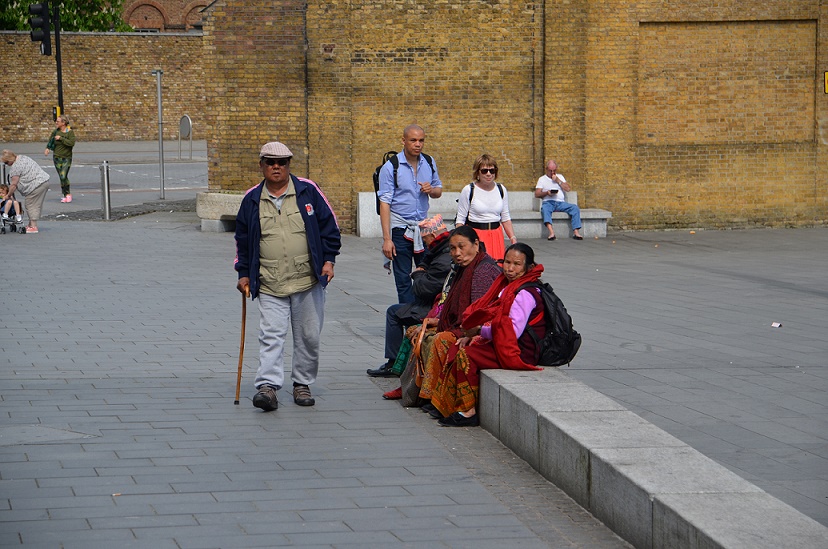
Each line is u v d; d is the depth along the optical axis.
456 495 6.61
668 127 22.59
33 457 7.27
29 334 11.70
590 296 14.75
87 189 31.42
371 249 19.80
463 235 8.78
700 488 5.60
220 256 18.25
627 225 22.64
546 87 21.83
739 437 7.84
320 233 8.77
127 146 49.88
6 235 20.77
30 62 50.50
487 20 21.61
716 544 4.86
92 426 8.09
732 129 22.78
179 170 38.56
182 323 12.51
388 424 8.30
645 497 5.58
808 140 23.05
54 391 9.20
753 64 22.66
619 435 6.55
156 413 8.51
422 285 9.43
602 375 9.91
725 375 9.91
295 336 8.85
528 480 6.96
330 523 6.05
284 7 21.22
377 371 9.95
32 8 31.28
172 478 6.85
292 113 21.47
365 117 21.61
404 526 6.02
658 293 15.02
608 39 22.09
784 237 21.78
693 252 19.66
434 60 21.59
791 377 9.84
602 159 22.39
